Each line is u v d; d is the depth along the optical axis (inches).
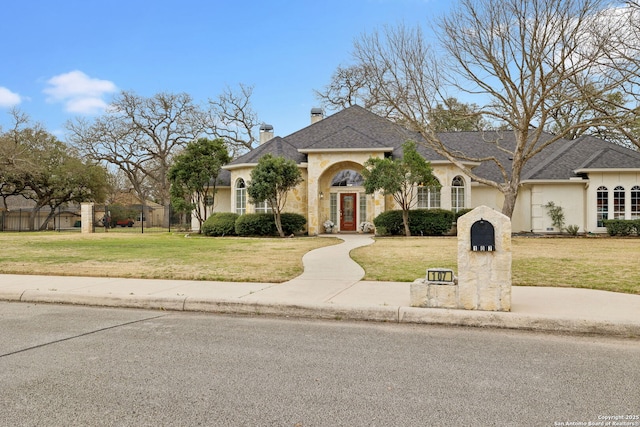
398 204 1036.5
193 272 426.9
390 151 1029.2
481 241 259.4
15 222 1868.8
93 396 152.9
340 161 1030.4
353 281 373.7
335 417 136.6
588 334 234.8
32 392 156.4
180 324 260.2
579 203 1014.4
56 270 443.8
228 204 1223.5
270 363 187.8
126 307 312.7
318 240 869.2
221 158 1121.4
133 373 175.6
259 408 143.0
